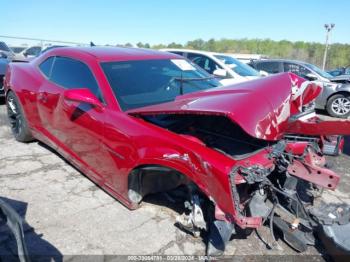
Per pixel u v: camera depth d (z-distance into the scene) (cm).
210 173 210
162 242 253
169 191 285
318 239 255
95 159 302
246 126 201
